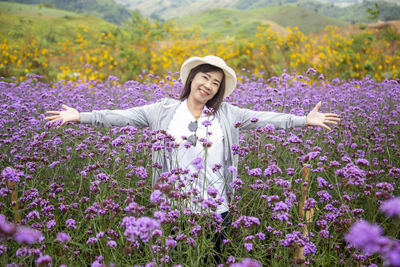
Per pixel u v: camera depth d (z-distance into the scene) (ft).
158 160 9.53
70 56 49.85
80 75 34.53
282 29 133.18
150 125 10.15
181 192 8.43
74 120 9.21
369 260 7.47
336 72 37.60
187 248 7.41
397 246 3.67
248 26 142.31
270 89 16.17
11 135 13.29
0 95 17.57
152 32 56.03
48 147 11.44
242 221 7.26
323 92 21.39
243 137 13.15
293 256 7.93
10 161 11.62
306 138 13.47
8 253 7.42
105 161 11.18
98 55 45.34
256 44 42.83
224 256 8.07
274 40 44.37
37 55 41.37
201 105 9.90
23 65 38.04
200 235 7.58
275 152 12.46
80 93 20.56
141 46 50.62
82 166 11.75
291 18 229.45
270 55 41.55
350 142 12.76
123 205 8.98
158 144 8.89
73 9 371.35
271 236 8.89
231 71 9.50
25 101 16.74
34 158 10.07
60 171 11.42
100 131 14.32
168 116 9.85
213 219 8.14
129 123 9.87
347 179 8.41
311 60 38.22
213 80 9.50
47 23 117.39
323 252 8.11
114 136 13.43
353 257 7.39
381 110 17.25
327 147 13.41
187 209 8.02
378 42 47.67
